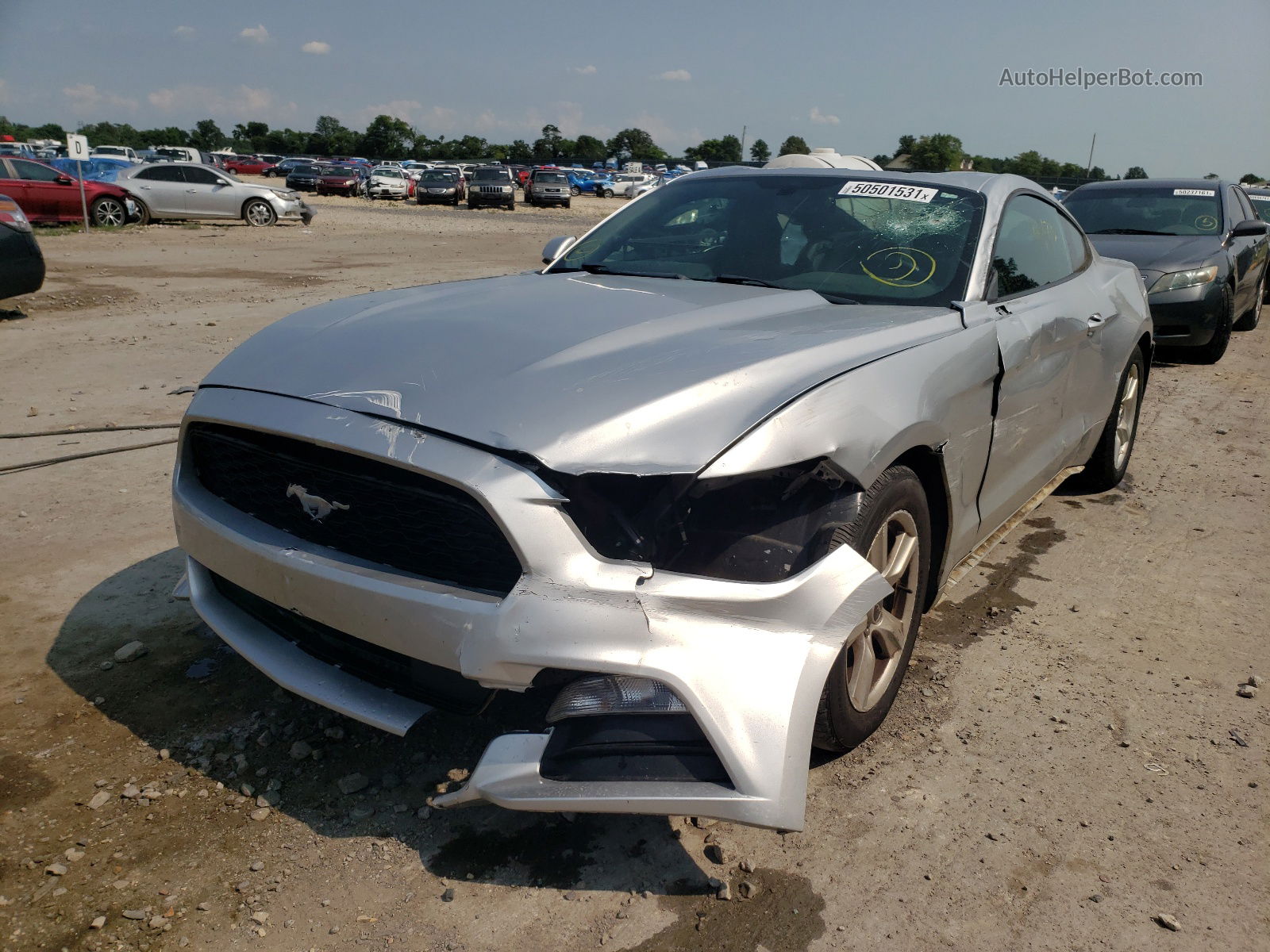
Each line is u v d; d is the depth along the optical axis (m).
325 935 1.96
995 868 2.19
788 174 3.78
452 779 2.46
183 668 2.97
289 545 2.29
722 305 2.75
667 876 2.15
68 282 11.99
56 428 5.54
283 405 2.27
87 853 2.17
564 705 1.96
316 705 2.78
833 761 2.58
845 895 2.10
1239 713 2.87
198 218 22.45
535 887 2.10
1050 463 3.77
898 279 3.13
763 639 2.02
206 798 2.37
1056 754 2.63
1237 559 4.08
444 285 3.23
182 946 1.92
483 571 2.04
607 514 2.02
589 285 3.08
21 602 3.37
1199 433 6.18
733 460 2.03
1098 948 1.97
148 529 4.06
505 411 2.04
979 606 3.57
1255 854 2.26
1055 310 3.51
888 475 2.41
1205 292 7.98
